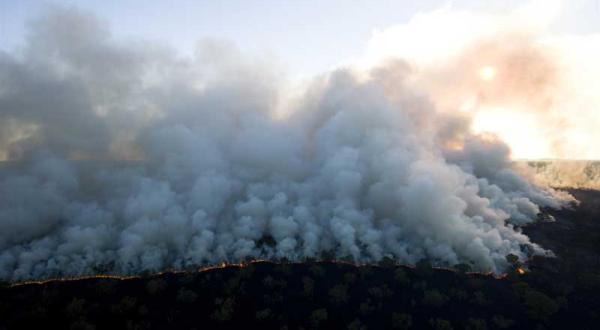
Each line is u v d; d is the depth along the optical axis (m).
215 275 83.38
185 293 77.25
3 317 69.94
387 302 78.12
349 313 75.31
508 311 76.06
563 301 77.25
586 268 88.00
